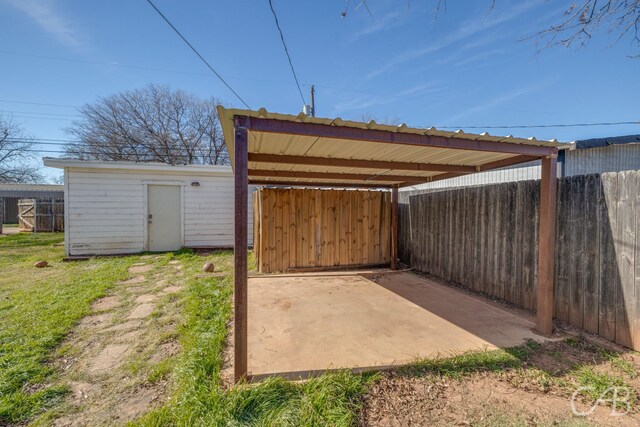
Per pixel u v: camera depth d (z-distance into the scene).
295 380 2.17
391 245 6.45
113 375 2.27
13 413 1.82
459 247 4.94
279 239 6.01
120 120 19.61
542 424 1.75
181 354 2.57
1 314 3.39
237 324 2.15
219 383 2.10
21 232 13.01
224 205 8.59
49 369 2.32
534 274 3.66
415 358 2.50
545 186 3.03
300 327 3.21
